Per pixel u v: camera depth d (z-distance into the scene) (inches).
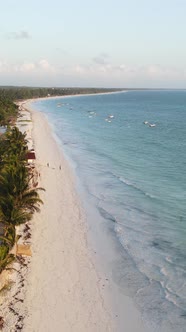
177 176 2282.2
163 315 1025.5
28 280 1163.9
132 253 1353.3
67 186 2105.1
